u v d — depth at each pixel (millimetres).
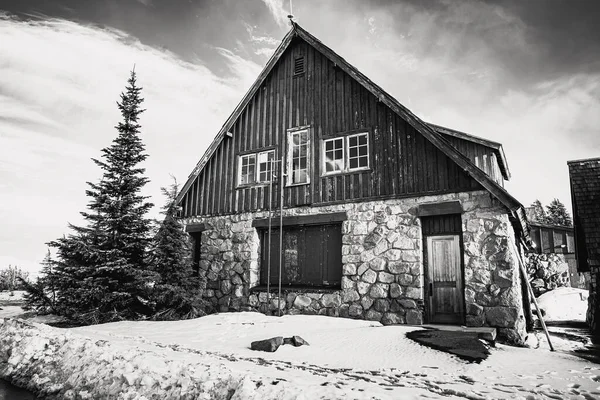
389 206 9641
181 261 10867
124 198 10703
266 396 3301
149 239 10914
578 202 10570
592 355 6953
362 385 3986
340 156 11000
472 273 8438
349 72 10672
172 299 10477
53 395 4535
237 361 5031
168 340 6762
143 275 10180
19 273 22188
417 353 5934
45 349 5648
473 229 8617
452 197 8984
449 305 8773
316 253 10578
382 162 9961
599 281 9906
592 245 9727
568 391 4355
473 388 4273
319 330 7598
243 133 12414
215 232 12117
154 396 3844
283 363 5117
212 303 11617
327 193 10539
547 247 20438
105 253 10156
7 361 5668
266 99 12242
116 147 11148
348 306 9594
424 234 9305
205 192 12664
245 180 12250
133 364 4402
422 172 9430
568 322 12867
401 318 8922
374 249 9594
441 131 11414
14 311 12016
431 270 9078
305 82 11625
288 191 11141
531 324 10969
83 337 5734
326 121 11016
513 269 8078
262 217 11406
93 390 4273
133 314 10477
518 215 8766
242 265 11391
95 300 10188
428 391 3977
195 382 3783
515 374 5113
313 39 11484
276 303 10531
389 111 10125
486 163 11055
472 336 6898
